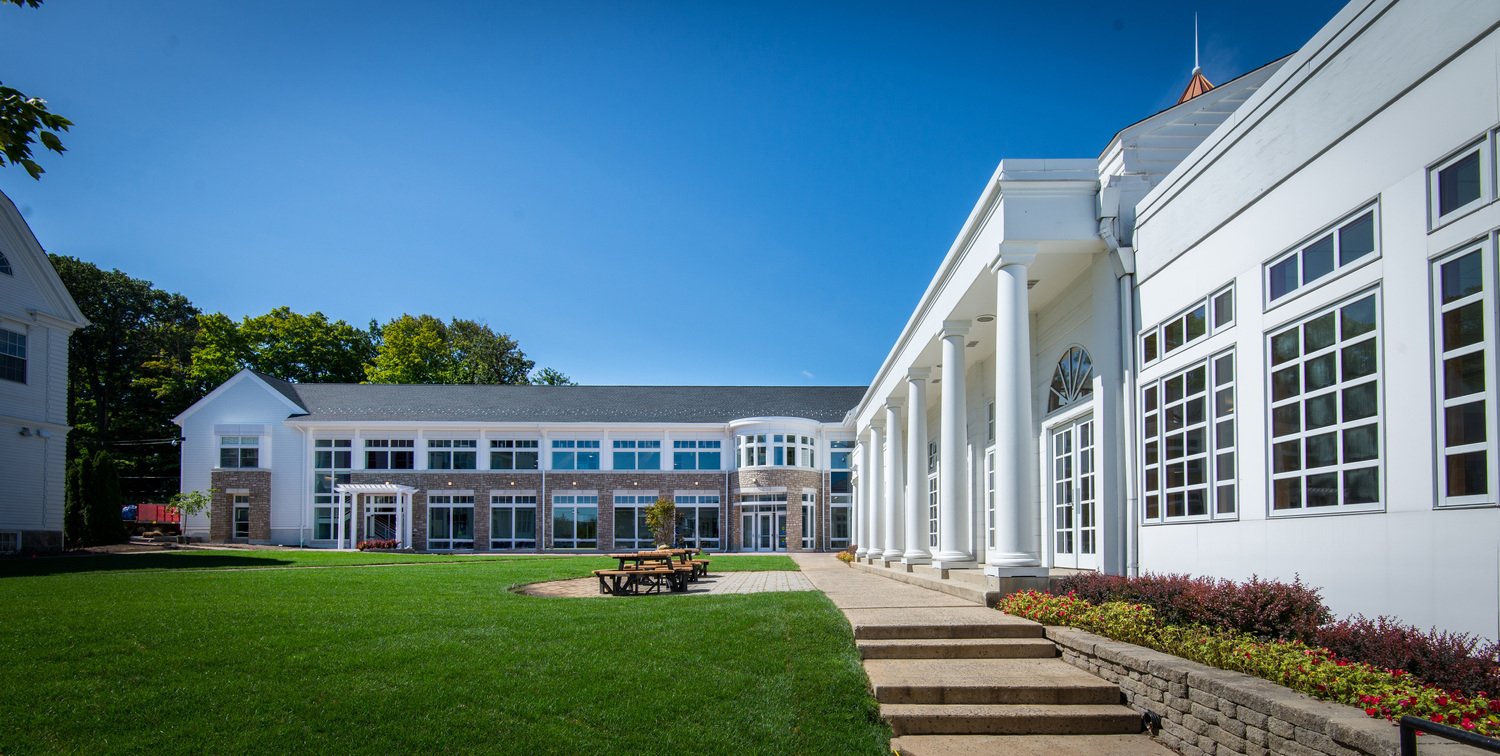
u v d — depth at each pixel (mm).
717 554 36750
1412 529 6207
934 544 25203
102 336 56375
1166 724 6715
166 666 7680
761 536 42188
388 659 8078
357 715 6590
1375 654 5797
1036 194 11086
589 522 42906
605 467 43750
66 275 55344
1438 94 6043
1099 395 11328
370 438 43312
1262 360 8102
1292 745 5297
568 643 8953
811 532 43156
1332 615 7047
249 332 56469
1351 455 6895
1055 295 13695
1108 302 11055
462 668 7844
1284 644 6520
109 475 32156
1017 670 8125
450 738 6254
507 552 41031
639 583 16672
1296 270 7641
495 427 43469
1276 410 7902
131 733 6195
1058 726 7012
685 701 7133
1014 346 10867
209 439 43000
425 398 46781
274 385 44500
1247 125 8320
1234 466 8562
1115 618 8227
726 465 44125
